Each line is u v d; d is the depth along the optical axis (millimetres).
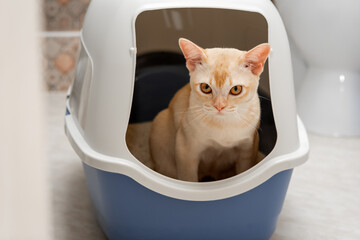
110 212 620
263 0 615
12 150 64
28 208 68
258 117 649
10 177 63
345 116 1206
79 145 601
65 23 1539
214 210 602
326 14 1093
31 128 68
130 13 570
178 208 595
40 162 70
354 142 1170
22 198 66
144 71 929
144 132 893
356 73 1211
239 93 604
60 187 885
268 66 604
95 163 567
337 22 1091
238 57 593
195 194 573
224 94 600
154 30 912
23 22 65
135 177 561
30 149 68
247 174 589
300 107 1277
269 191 616
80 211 794
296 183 933
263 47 580
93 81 594
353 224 774
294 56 1378
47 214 75
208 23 859
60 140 1131
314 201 856
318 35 1137
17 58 64
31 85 67
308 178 957
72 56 1538
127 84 566
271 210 640
